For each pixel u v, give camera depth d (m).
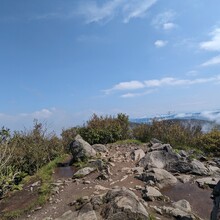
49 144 15.11
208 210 8.73
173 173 11.61
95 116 18.23
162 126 17.44
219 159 13.91
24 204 9.20
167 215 7.86
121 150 14.41
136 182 10.34
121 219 7.07
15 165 12.59
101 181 10.41
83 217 7.22
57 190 9.79
